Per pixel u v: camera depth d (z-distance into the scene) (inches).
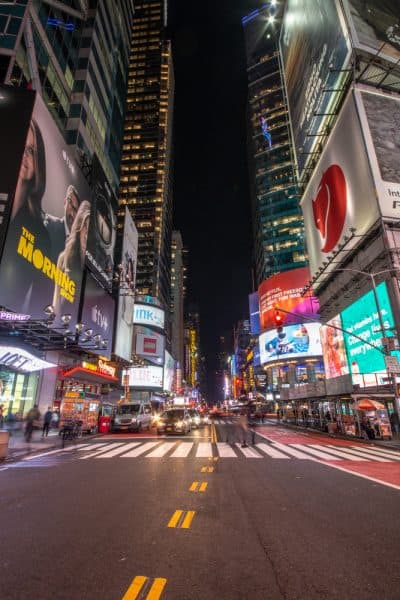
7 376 941.2
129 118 4923.7
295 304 2984.7
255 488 336.8
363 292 1254.3
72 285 1157.7
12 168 861.8
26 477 402.6
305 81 1879.9
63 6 1470.2
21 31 1120.2
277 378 3088.1
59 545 192.5
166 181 4985.2
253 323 4025.6
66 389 1261.1
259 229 4736.7
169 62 5531.5
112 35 2155.5
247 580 152.7
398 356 1050.1
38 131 968.3
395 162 1213.1
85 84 1608.0
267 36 5172.2
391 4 1535.4
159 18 5487.2
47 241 991.0
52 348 1075.3
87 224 1333.7
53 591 142.6
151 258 4242.1
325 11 1596.9
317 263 1659.7
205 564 168.9
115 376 1807.3
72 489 335.3
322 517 244.1
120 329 1925.4
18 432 957.2
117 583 149.5
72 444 776.9
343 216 1384.1
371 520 237.1
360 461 520.1
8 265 801.6
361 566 167.0
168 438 937.5
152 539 201.5
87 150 1611.7
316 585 148.3
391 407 998.4
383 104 1306.6
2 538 203.8
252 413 780.0
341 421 1017.5
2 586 146.6
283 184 4505.4
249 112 5438.0
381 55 1398.9
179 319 6205.7
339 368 1444.4
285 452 626.2
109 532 213.2
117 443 803.4
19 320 774.5
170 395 3467.0
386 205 1148.5
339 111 1493.6
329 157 1509.6
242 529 219.0
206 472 425.1
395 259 1099.3
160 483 360.5
